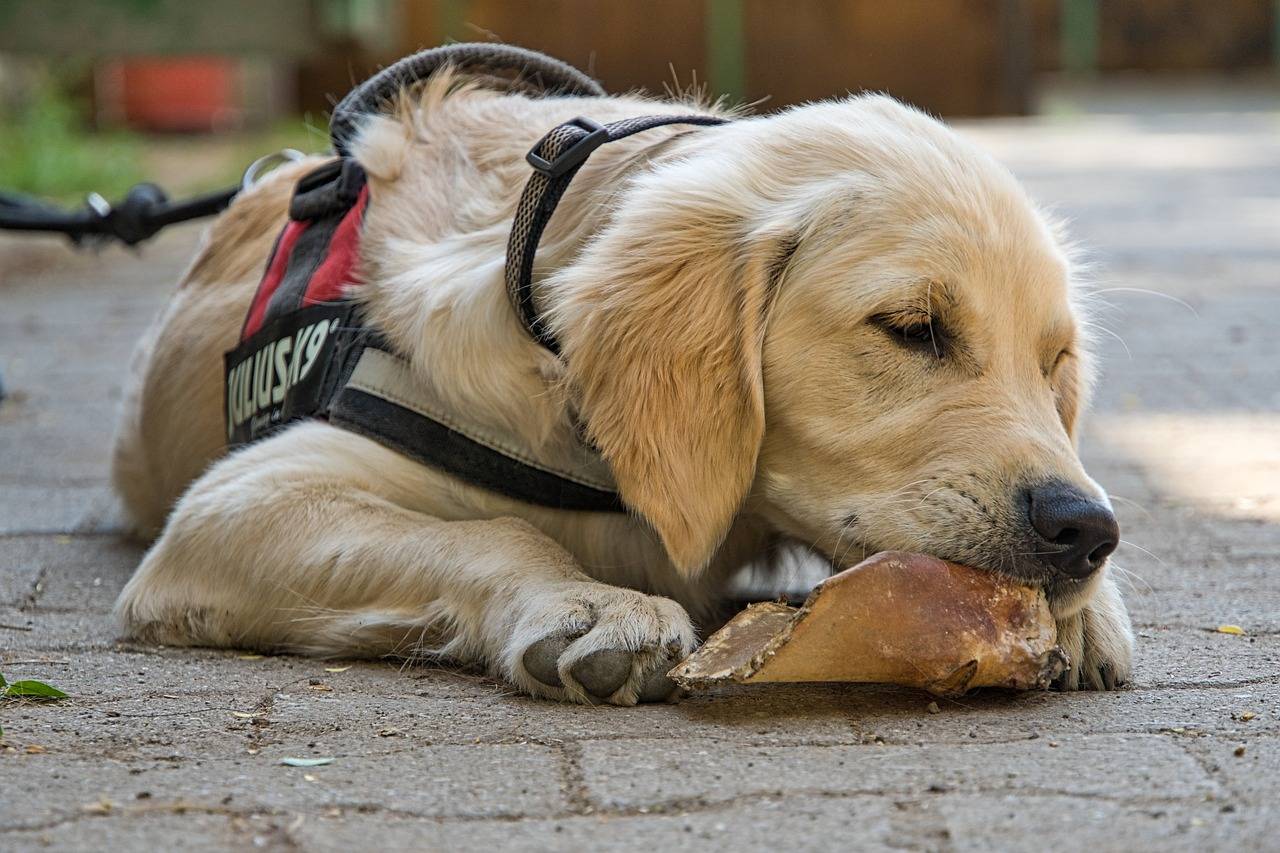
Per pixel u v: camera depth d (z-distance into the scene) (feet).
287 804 10.68
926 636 12.57
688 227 14.12
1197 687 13.79
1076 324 15.24
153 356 19.30
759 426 13.88
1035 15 144.87
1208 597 17.34
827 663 12.46
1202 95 123.44
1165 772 11.25
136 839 10.02
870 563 12.66
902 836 10.07
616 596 13.42
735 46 87.97
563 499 14.92
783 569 17.04
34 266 46.83
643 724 12.55
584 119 15.01
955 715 12.82
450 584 14.23
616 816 10.48
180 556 15.40
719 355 13.91
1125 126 91.86
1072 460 13.60
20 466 24.26
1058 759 11.58
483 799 10.80
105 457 24.93
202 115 80.59
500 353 14.57
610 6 86.94
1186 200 59.47
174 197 52.75
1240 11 144.36
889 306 13.76
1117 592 14.74
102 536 20.39
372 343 15.43
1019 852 9.78
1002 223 14.32
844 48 88.99
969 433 13.56
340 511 14.90
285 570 14.80
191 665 14.58
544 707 13.10
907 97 91.66
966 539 13.28
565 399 14.37
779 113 15.69
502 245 15.12
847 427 13.94
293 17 59.47
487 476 14.90
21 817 10.37
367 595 14.57
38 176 55.11
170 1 57.21
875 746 11.94
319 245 16.61
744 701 13.23
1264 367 32.09
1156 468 24.30
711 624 16.20
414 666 14.51
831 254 13.99
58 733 12.25
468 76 18.31
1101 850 9.80
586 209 14.94
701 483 13.84
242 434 17.06
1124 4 144.66
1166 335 35.78
